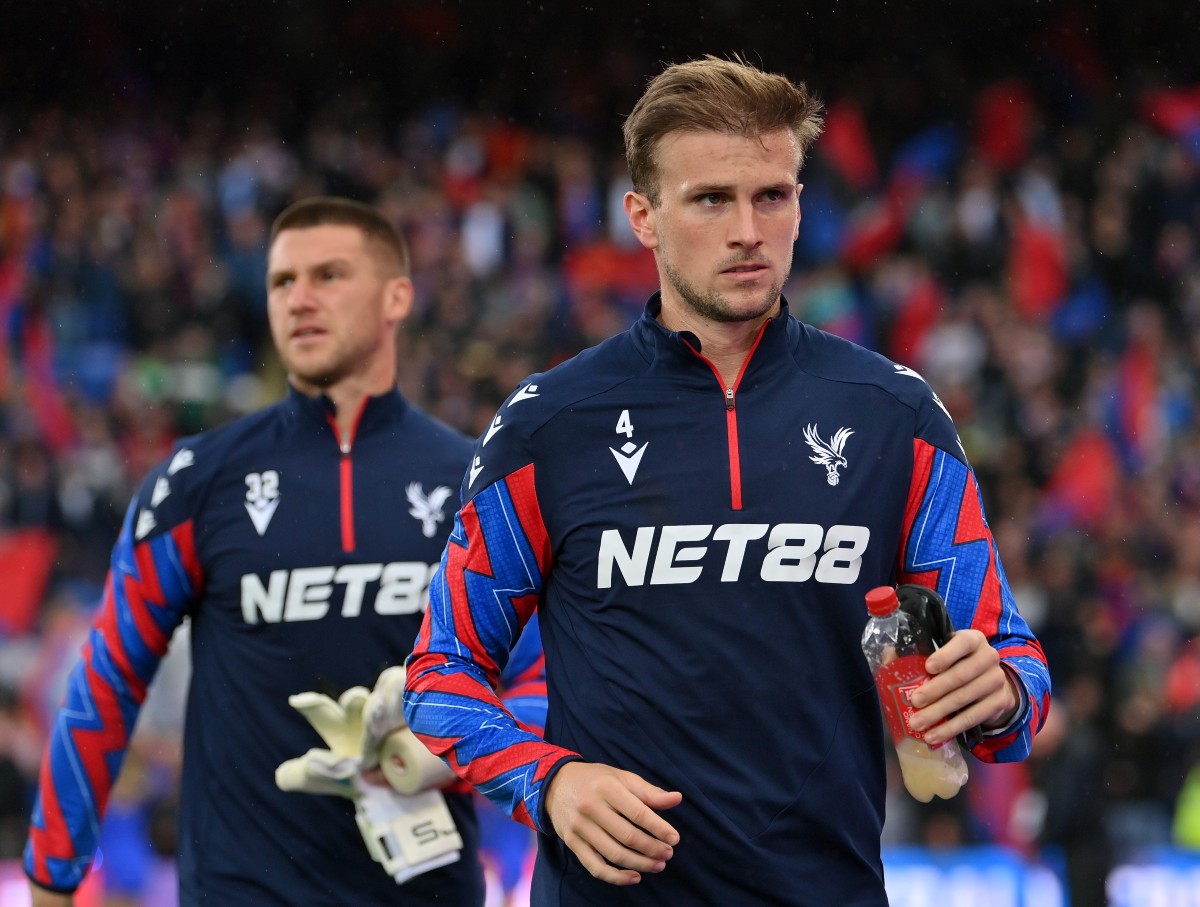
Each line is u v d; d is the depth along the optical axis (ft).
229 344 100.22
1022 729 17.10
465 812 26.48
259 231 106.83
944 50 133.49
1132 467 95.61
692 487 17.87
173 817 53.21
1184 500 94.17
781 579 17.65
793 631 17.65
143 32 131.34
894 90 130.21
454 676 18.24
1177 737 65.98
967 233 110.73
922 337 103.96
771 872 17.33
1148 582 81.51
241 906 25.43
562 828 16.63
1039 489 91.97
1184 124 127.03
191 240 106.32
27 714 65.46
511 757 17.35
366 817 24.84
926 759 16.76
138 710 26.89
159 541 26.37
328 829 25.40
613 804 16.14
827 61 134.21
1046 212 114.73
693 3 134.31
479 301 100.89
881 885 18.22
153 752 56.70
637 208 19.16
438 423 28.14
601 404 18.33
